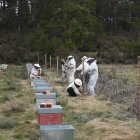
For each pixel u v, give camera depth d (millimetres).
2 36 74188
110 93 22250
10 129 14922
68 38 58031
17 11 83000
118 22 86500
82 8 62938
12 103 19969
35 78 29266
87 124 15531
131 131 14469
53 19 62312
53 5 70438
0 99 21922
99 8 87625
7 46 61188
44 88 19656
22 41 66875
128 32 82688
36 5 79375
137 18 82250
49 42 53438
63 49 50094
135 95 20359
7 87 27344
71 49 52781
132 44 62094
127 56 60094
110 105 19953
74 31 59406
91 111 18250
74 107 19562
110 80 26641
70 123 15836
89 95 23500
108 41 66250
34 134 13836
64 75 31203
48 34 60906
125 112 17641
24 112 18297
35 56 57375
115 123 15750
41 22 65562
